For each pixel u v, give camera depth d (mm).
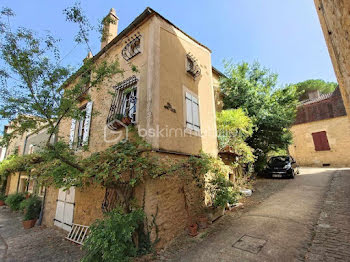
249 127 7531
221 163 5461
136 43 5504
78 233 5402
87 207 5367
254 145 9133
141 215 3605
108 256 2809
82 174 3580
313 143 15070
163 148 4320
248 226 4266
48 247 4988
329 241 3121
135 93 5297
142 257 3424
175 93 5160
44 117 3459
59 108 3426
